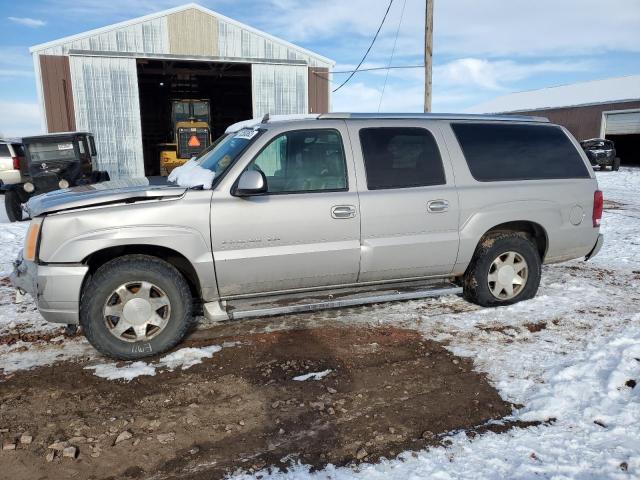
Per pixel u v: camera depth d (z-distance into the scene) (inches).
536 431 122.5
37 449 118.0
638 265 277.9
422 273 194.2
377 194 180.2
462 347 170.9
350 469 109.7
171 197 161.8
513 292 209.2
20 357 166.4
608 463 109.5
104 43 722.2
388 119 189.9
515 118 212.1
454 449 116.3
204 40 765.3
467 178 194.7
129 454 116.1
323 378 151.0
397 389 144.5
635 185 774.5
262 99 813.9
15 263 172.2
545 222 204.5
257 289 174.2
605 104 1322.6
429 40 644.7
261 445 119.0
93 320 156.9
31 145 474.9
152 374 153.6
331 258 176.1
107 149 746.2
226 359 163.5
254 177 157.9
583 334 179.6
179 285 163.6
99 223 154.6
